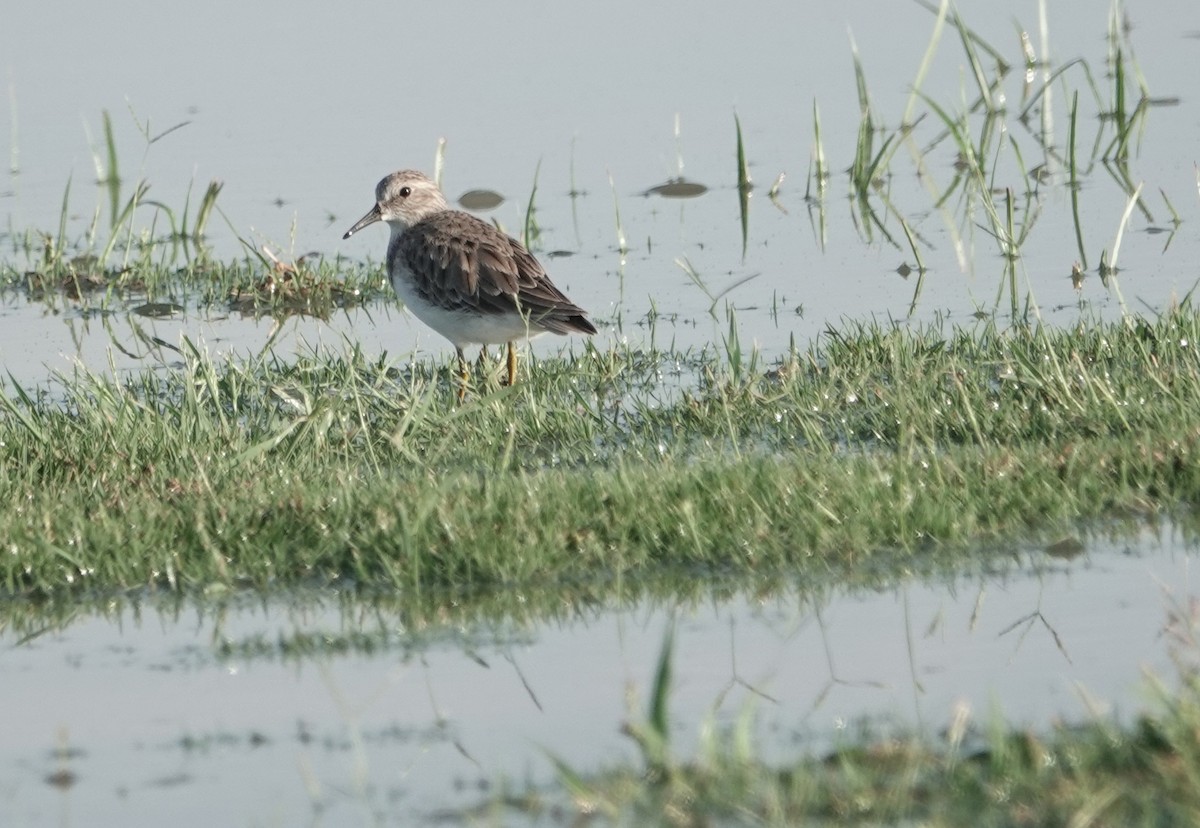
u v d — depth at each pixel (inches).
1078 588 402.9
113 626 409.7
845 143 960.9
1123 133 905.5
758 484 450.3
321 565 434.3
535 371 627.8
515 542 425.1
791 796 295.6
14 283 802.8
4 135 983.6
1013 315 674.8
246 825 306.2
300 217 871.1
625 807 299.1
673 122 996.6
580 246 823.7
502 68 1088.2
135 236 860.6
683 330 690.2
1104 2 1180.5
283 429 528.7
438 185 751.1
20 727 354.3
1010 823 279.3
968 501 443.2
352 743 340.8
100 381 589.3
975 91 1031.0
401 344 698.8
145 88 1048.2
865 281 748.6
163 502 468.1
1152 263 743.7
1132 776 289.1
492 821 299.3
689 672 368.2
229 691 369.4
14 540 438.6
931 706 343.6
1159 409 498.6
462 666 378.0
